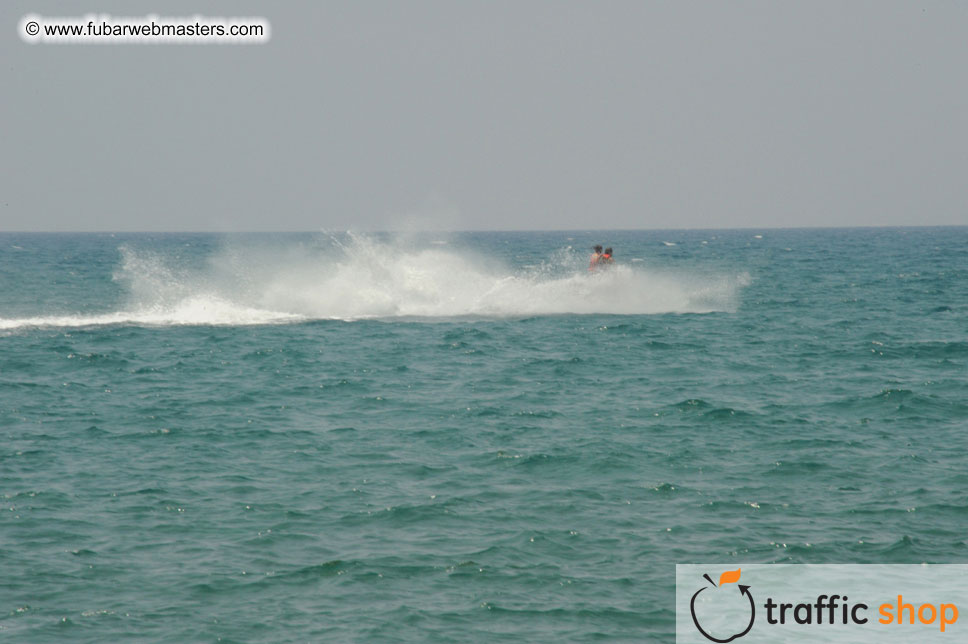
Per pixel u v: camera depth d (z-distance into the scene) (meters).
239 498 51.44
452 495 52.12
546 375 88.38
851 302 161.25
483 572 42.09
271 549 44.44
